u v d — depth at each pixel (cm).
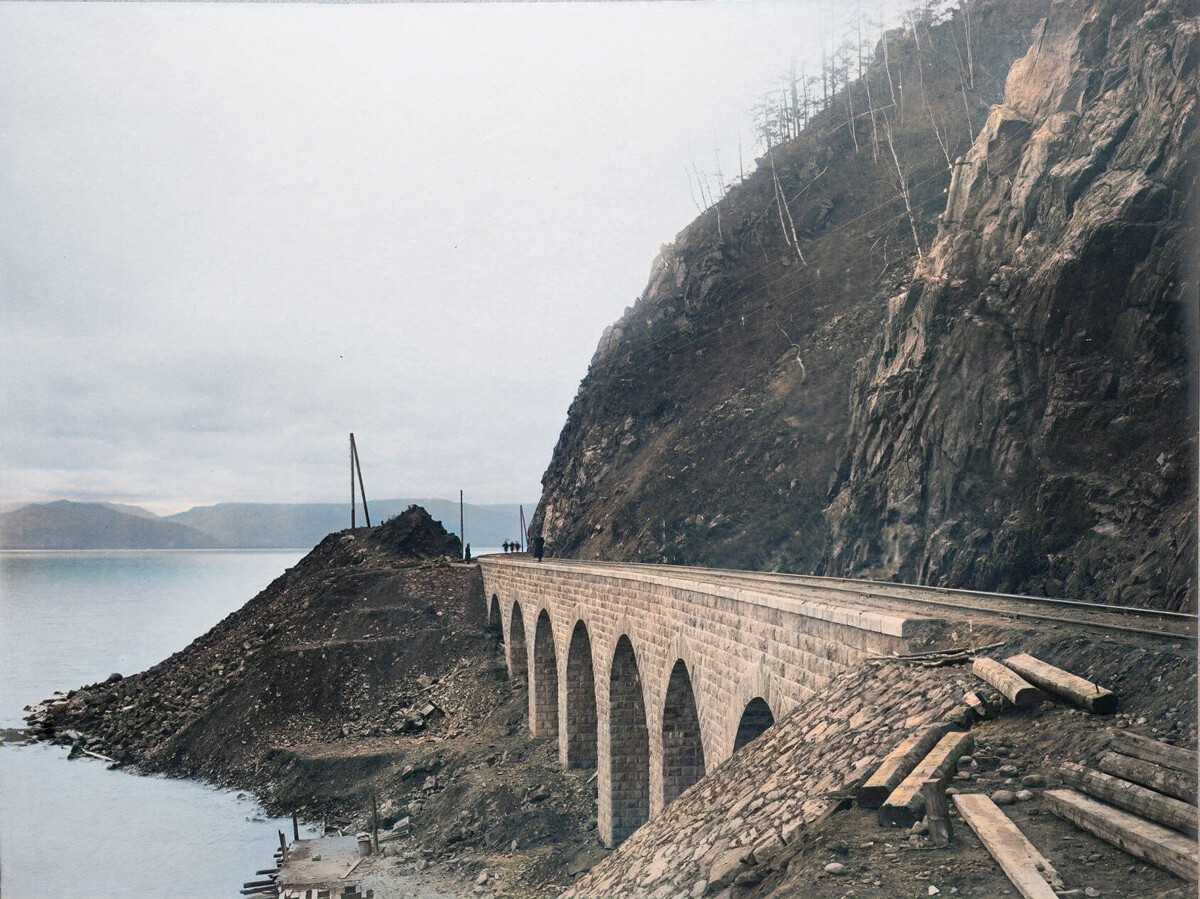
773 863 1092
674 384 8300
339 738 5634
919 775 1061
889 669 1446
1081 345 3847
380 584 7294
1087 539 3450
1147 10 4297
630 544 6712
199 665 7338
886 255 7250
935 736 1170
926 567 4150
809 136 8988
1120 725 1077
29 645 10631
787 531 5881
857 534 4741
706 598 2217
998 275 4391
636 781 3191
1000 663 1309
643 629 2775
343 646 6372
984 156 4906
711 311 8600
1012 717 1197
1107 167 4100
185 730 6103
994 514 3947
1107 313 3800
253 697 6134
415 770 4734
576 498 8550
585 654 3912
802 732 1474
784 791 1309
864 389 5300
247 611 8369
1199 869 788
